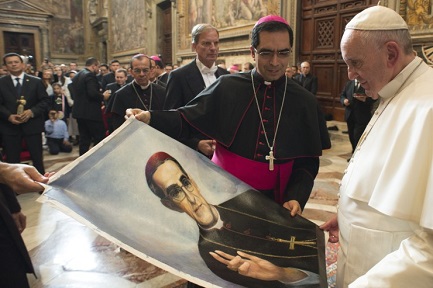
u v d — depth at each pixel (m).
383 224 1.23
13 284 1.55
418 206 1.07
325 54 8.39
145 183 1.35
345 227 1.37
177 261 1.10
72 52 21.58
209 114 1.78
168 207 1.33
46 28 20.30
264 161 1.74
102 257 3.13
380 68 1.21
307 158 1.84
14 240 1.57
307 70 7.54
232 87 1.80
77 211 1.08
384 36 1.17
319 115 1.85
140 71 3.72
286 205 1.65
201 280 1.06
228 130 1.75
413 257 1.02
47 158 7.11
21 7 19.42
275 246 1.36
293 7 8.61
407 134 1.14
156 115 1.67
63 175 1.21
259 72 1.73
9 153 4.79
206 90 1.86
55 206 1.06
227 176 1.57
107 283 2.73
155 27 14.78
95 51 21.95
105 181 1.27
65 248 3.29
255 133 1.76
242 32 9.33
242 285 1.11
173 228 1.27
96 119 6.46
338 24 7.95
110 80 8.40
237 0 9.64
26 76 4.87
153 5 14.73
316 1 8.45
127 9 17.31
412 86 1.21
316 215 4.00
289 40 1.59
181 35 12.80
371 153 1.26
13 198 1.88
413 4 5.58
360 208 1.29
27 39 20.02
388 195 1.11
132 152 1.40
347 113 6.09
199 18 11.57
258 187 1.76
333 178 5.32
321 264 1.32
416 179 1.07
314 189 4.86
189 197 1.41
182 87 3.02
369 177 1.24
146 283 2.74
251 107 1.77
